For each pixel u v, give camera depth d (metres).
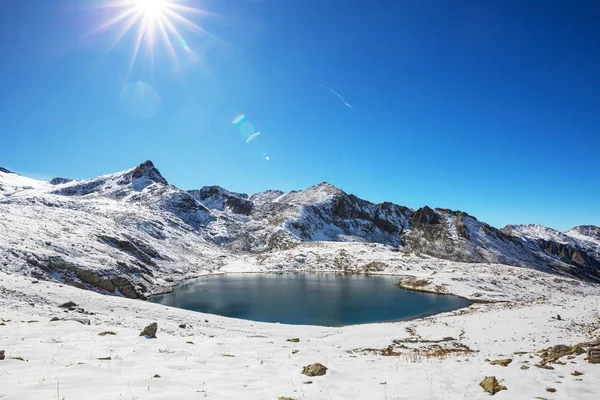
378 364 14.23
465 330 34.88
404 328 39.12
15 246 60.69
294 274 123.31
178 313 38.59
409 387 10.16
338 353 17.91
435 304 69.94
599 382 10.35
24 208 103.62
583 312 39.97
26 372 9.48
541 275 105.75
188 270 119.19
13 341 13.20
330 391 9.69
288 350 16.47
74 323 18.03
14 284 33.16
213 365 12.15
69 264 62.72
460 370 12.72
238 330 34.44
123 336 15.89
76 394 7.97
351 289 89.50
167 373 10.50
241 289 88.50
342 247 166.12
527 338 28.12
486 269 116.94
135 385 9.04
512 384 10.24
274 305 67.31
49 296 32.56
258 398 8.71
